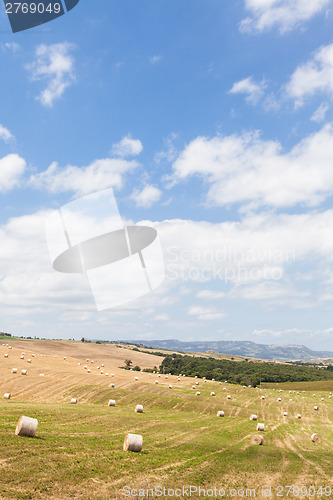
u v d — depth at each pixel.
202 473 22.12
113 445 25.14
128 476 20.08
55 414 32.75
